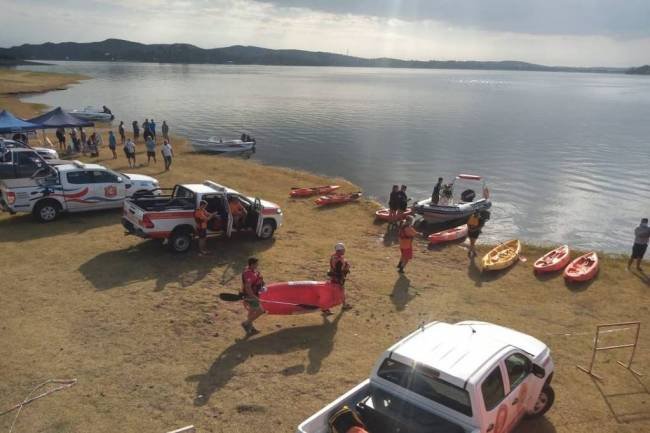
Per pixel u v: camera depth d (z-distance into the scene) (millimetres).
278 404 8742
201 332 11156
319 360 10242
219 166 32312
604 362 10586
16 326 10953
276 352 10484
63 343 10367
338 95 116250
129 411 8352
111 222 18891
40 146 36531
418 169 37312
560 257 16781
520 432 8273
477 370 6633
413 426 6449
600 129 63312
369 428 6742
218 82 155875
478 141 51625
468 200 26609
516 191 31719
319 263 15922
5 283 13133
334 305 12344
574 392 9477
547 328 12156
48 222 18594
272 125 59500
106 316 11602
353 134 53812
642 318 12805
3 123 29266
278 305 11352
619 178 35656
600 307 13430
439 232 21797
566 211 27578
